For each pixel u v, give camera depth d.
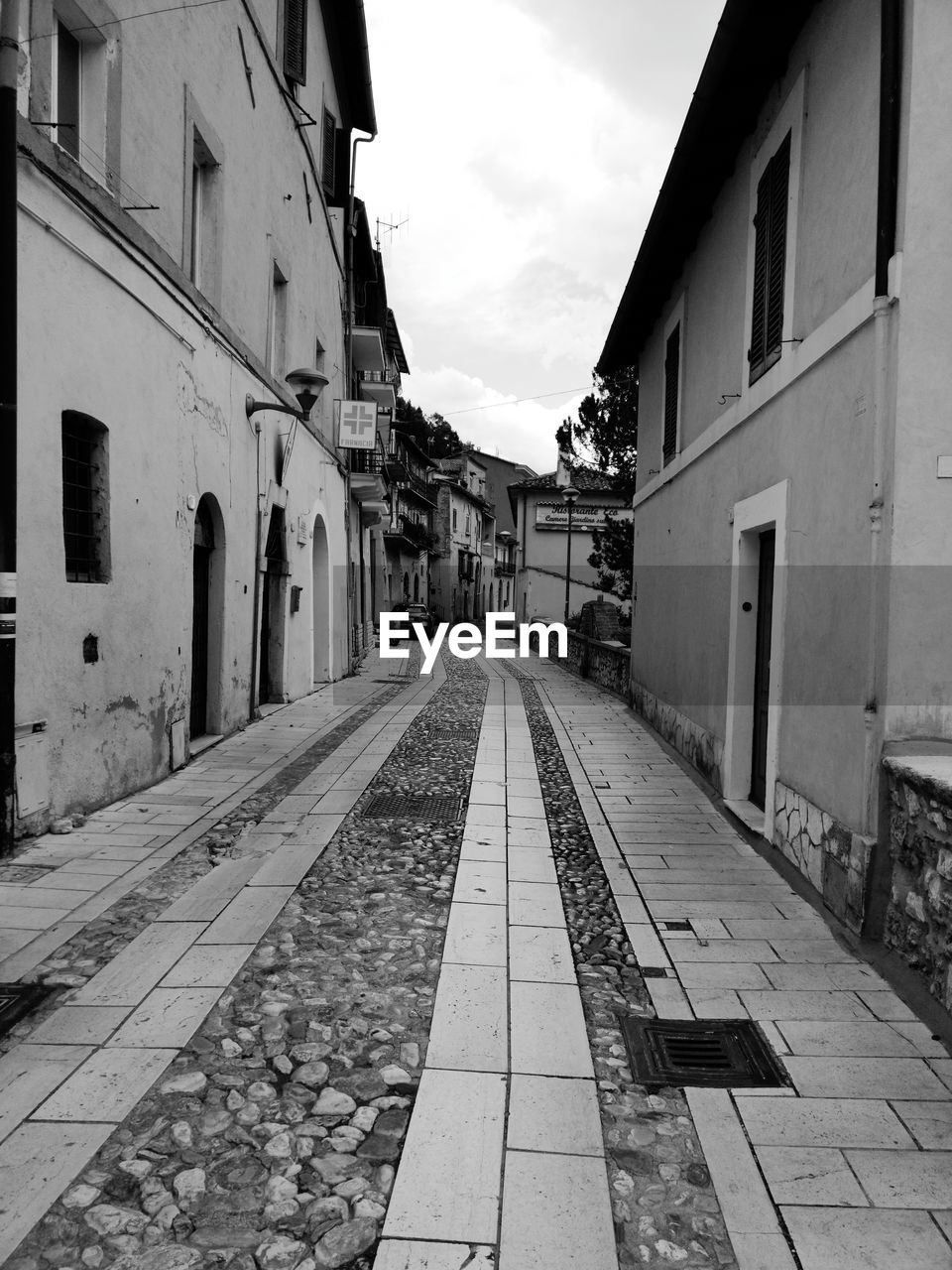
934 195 4.17
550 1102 3.06
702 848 6.18
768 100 6.43
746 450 6.91
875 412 4.37
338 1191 2.58
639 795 7.79
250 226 10.21
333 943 4.37
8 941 4.23
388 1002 3.78
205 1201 2.52
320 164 14.49
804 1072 3.30
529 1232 2.42
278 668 12.81
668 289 10.41
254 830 6.20
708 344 8.43
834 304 5.04
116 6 6.39
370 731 10.75
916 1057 3.42
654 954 4.36
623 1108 3.05
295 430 12.66
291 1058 3.30
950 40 4.13
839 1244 2.42
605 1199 2.57
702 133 6.96
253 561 10.59
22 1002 3.65
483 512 61.56
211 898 4.89
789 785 5.59
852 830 4.54
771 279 6.25
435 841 6.18
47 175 5.38
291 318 12.52
